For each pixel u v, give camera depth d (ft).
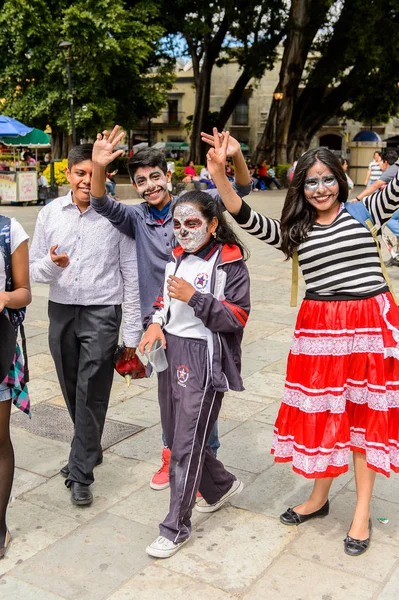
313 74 92.63
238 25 90.27
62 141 78.89
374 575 8.76
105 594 8.41
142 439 13.24
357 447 9.27
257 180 87.35
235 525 10.05
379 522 10.13
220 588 8.50
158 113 91.15
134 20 69.21
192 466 9.06
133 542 9.63
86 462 10.73
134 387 16.28
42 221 10.94
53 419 14.37
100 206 10.15
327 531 9.88
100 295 10.67
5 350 8.80
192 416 9.00
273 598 8.29
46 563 9.10
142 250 10.61
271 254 35.68
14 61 68.18
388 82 97.45
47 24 64.69
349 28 85.76
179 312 9.21
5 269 9.12
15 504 10.77
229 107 100.27
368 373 8.95
